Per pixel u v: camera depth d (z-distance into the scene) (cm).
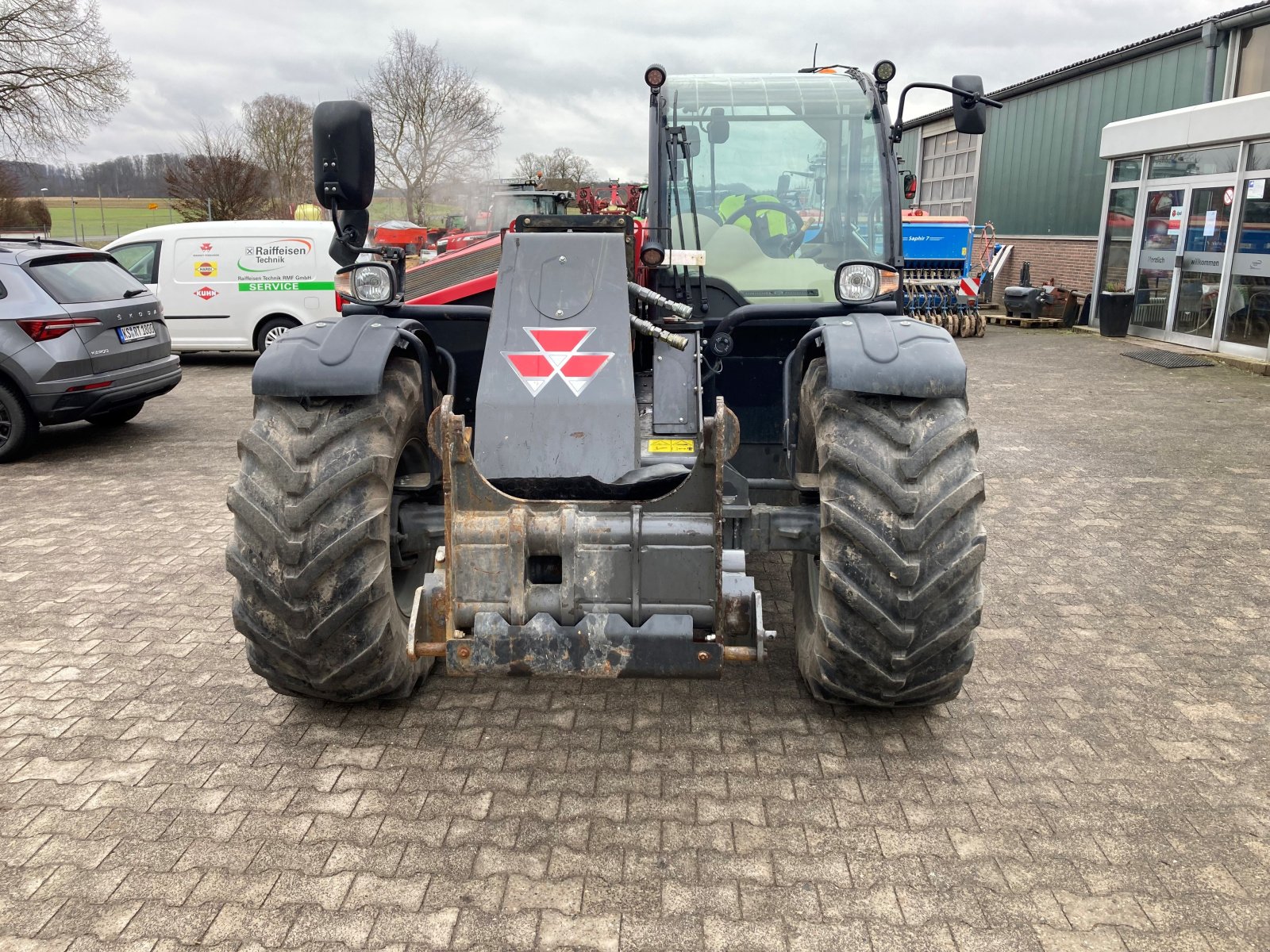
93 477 713
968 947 238
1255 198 1164
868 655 302
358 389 297
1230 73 1347
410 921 246
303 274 1241
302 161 3403
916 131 2384
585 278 321
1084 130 1662
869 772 313
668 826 285
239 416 956
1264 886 260
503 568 270
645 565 269
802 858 271
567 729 340
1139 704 360
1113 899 255
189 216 2945
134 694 369
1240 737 337
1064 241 1731
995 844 277
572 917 248
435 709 354
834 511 291
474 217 2766
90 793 302
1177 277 1331
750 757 322
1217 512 601
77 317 751
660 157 435
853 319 323
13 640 419
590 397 296
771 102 434
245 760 321
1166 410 920
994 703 360
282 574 296
